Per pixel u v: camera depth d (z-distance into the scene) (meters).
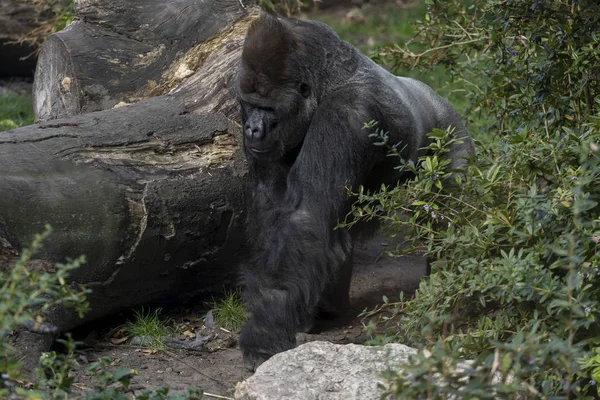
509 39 12.52
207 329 10.84
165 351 10.16
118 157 10.15
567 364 5.86
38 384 6.86
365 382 7.56
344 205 9.61
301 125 9.77
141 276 10.41
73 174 9.64
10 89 19.17
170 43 12.91
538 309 8.18
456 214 9.27
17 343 9.05
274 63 9.41
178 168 10.50
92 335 10.46
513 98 11.73
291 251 9.23
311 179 9.46
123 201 9.86
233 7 13.08
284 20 9.92
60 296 6.63
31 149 9.66
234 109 11.47
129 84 12.75
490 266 8.28
